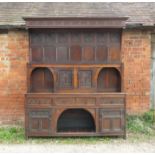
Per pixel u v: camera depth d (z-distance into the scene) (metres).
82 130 3.95
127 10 4.62
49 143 3.66
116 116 3.76
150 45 4.41
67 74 3.87
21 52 4.31
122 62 4.02
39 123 3.74
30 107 3.73
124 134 3.78
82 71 3.87
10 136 3.85
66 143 3.66
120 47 3.87
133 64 4.38
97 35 3.87
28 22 3.67
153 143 3.65
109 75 4.02
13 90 4.32
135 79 4.39
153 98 4.51
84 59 3.88
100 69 3.87
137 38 4.37
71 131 3.88
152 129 4.14
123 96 3.76
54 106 3.74
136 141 3.73
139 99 4.40
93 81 3.87
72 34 3.87
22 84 4.32
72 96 3.74
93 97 3.75
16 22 4.21
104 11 4.54
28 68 3.84
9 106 4.32
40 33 3.85
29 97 3.72
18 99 4.32
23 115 4.33
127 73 4.38
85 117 4.16
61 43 3.86
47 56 3.86
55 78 3.86
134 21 4.27
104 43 3.87
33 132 3.74
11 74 4.31
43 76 3.99
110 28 3.80
